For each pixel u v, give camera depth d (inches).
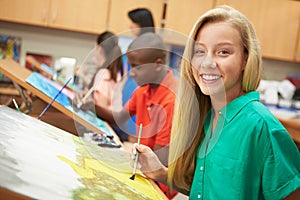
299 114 139.9
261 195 39.1
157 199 35.2
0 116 37.5
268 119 38.3
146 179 41.9
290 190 36.7
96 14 150.3
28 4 146.1
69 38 161.2
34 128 38.7
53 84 71.7
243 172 38.4
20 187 22.0
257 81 41.2
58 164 30.0
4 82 123.4
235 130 39.8
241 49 38.7
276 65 175.9
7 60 77.7
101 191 28.8
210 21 38.2
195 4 154.6
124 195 30.8
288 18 161.6
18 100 66.1
